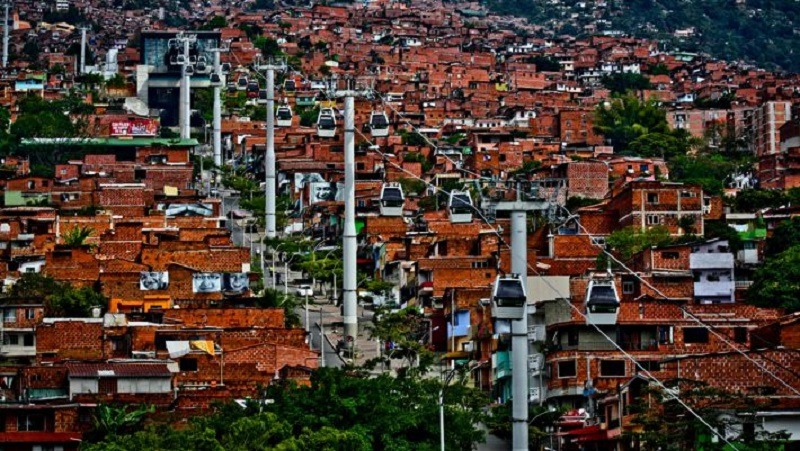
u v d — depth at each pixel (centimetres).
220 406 17225
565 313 19288
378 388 16338
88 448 15950
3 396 19325
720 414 14850
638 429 15700
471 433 16238
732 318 19562
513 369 11119
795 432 14825
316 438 15250
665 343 18900
